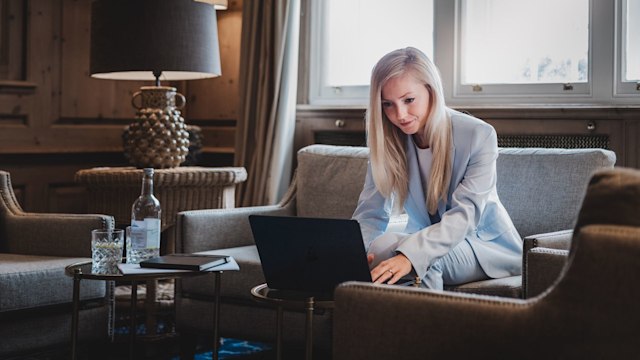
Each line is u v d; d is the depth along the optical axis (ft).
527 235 8.95
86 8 14.42
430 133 7.93
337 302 5.00
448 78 12.10
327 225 6.15
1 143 13.28
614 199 4.27
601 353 4.22
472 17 12.03
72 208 14.30
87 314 9.22
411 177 8.09
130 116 15.10
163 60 11.26
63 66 14.10
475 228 7.92
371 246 7.54
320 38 13.62
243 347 10.73
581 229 4.32
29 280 8.66
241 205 13.66
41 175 13.82
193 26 11.49
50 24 13.91
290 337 8.79
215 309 7.86
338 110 12.87
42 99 13.80
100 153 14.70
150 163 11.55
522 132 11.14
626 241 4.12
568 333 4.29
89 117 14.47
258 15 13.44
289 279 6.52
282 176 13.17
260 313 9.04
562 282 4.34
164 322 11.73
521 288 7.61
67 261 9.23
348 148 10.77
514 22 11.71
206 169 11.61
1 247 10.11
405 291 4.83
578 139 10.78
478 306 4.58
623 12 10.75
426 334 4.71
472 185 7.79
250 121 13.61
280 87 13.07
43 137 13.80
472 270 7.91
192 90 15.61
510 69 11.76
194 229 9.84
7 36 13.42
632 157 10.29
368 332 4.89
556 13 11.37
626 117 10.30
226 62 15.08
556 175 8.87
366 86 13.11
